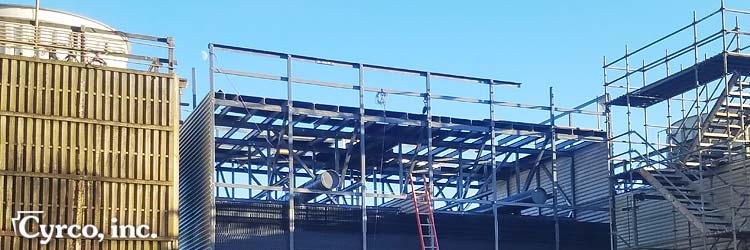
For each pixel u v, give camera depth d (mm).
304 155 43750
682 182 38062
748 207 34719
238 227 35812
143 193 35375
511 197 40625
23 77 34406
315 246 36625
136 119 35781
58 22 38469
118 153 35281
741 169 36031
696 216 36688
